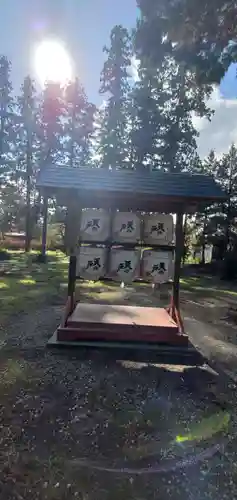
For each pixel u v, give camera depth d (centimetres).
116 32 1720
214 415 320
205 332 626
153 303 862
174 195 463
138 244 501
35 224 2717
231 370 438
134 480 232
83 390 358
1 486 221
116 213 498
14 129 2256
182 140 1672
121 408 325
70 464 244
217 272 1748
